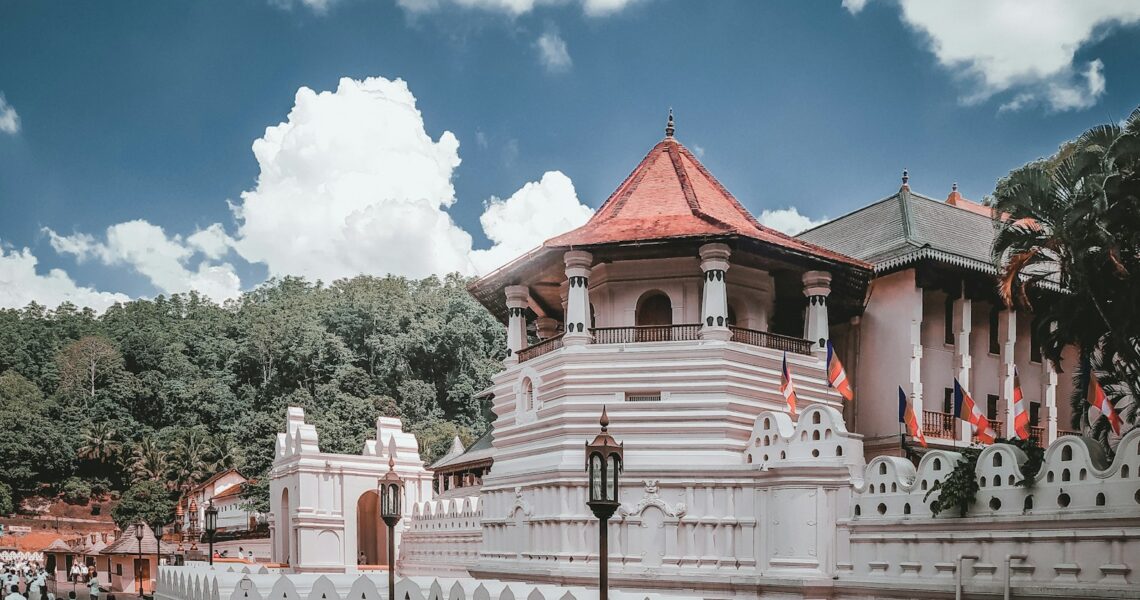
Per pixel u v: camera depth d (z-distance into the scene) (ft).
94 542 260.01
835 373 116.06
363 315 525.75
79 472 471.62
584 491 115.34
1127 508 75.20
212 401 512.22
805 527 102.17
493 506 129.49
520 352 135.13
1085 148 85.92
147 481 402.11
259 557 230.48
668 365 116.78
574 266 122.01
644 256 123.95
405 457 183.01
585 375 119.14
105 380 540.93
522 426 127.65
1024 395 151.43
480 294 145.38
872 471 98.78
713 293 117.60
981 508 86.48
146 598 190.19
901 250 137.59
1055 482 81.00
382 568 174.60
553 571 113.50
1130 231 83.92
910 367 135.13
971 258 136.05
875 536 96.12
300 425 178.81
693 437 114.42
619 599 69.46
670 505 111.45
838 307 142.20
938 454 91.66
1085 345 96.89
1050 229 90.12
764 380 119.14
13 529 417.90
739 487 110.01
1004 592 82.07
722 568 108.27
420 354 497.46
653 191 133.08
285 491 183.01
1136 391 95.61
